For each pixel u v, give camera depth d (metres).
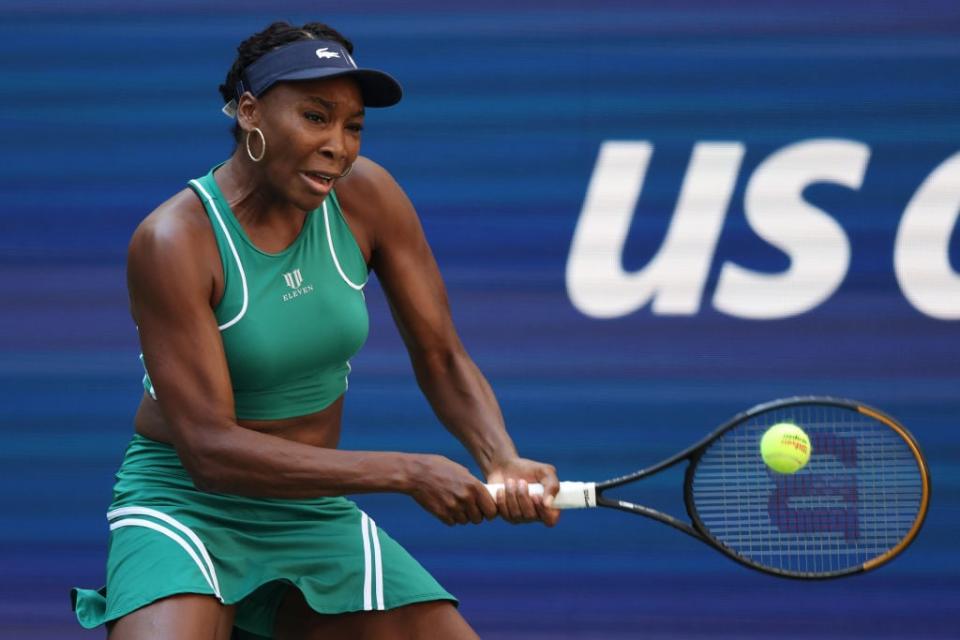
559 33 18.91
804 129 18.70
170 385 10.55
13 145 19.16
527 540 19.02
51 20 19.14
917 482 18.50
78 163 19.14
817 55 18.69
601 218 18.86
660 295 18.81
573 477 18.86
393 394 19.06
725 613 18.84
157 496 11.09
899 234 18.62
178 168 19.16
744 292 18.73
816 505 13.18
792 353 18.69
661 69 18.81
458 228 18.97
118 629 10.52
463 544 19.06
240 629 11.84
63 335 19.16
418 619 11.45
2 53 19.16
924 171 18.62
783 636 18.80
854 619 18.72
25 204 19.16
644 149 18.83
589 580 18.95
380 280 11.95
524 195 18.94
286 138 10.55
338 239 11.25
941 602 18.59
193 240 10.65
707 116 18.75
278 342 10.87
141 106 19.16
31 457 19.17
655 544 18.89
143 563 10.75
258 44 10.75
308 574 11.29
